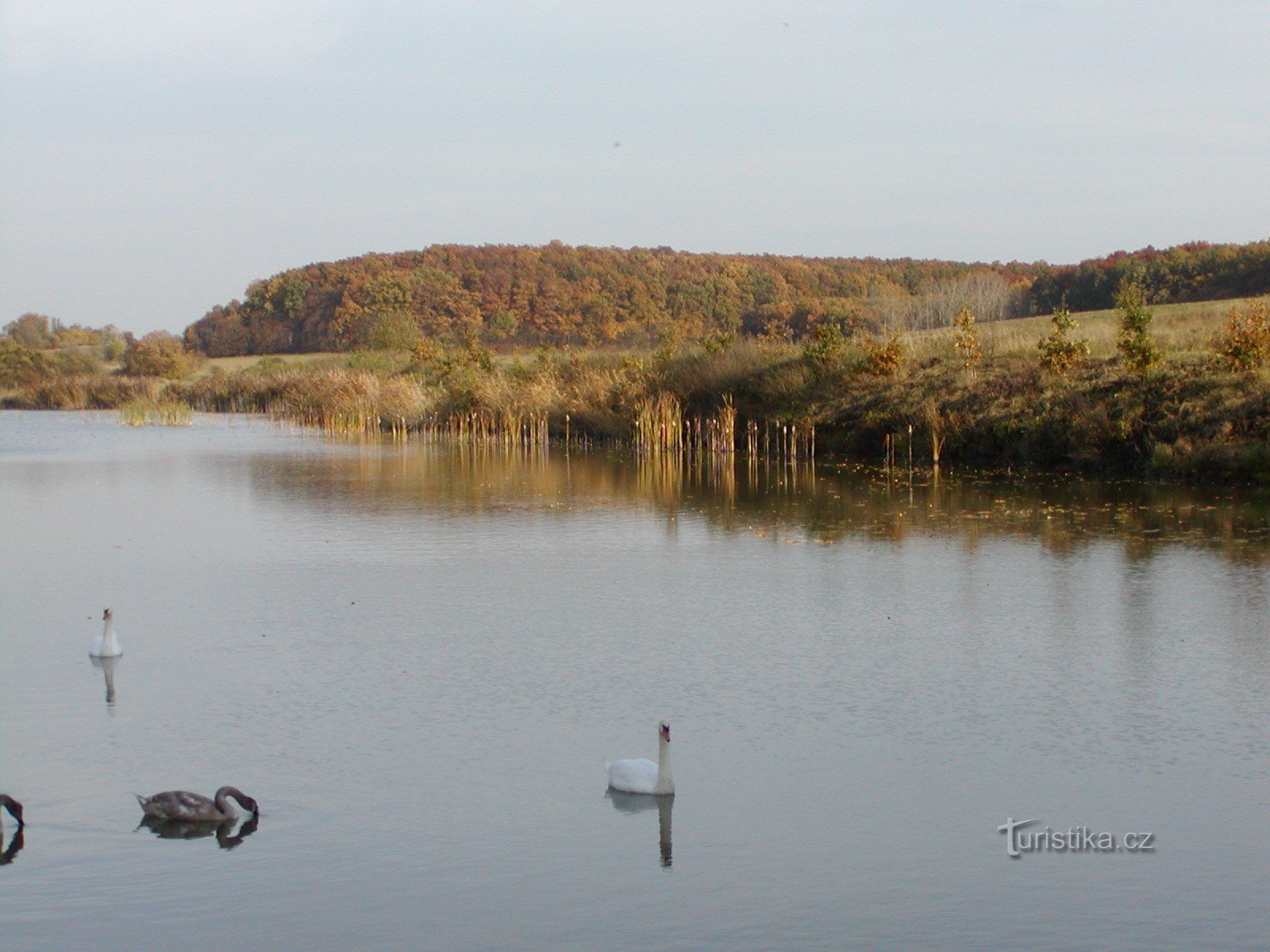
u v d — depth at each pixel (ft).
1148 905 35.63
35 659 60.13
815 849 39.17
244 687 55.67
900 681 56.18
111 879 37.45
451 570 82.58
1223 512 102.83
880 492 122.72
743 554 88.48
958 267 571.28
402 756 47.03
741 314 500.33
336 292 483.51
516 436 196.65
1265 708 52.03
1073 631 64.69
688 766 45.98
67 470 150.51
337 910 35.65
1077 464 133.69
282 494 124.98
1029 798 42.88
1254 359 128.36
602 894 36.45
